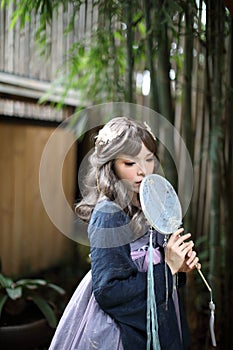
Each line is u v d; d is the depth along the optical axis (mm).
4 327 1931
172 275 1053
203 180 2293
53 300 2613
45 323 2008
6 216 2906
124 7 1646
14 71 2535
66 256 3387
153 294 1021
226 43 1747
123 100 1984
